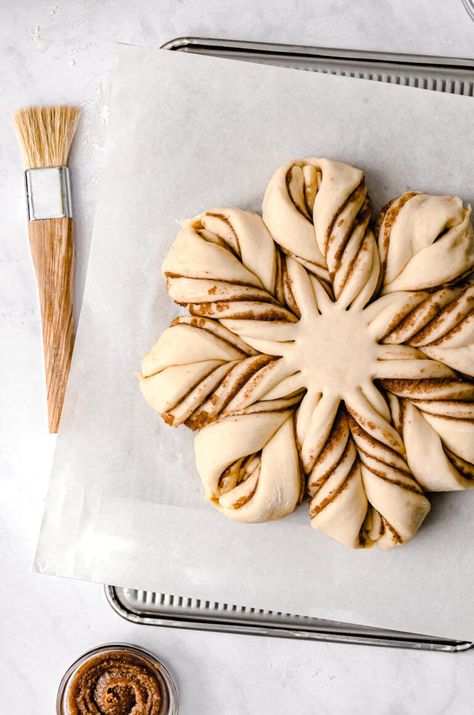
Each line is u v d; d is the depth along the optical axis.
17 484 0.78
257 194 0.76
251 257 0.72
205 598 0.75
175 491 0.75
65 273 0.77
